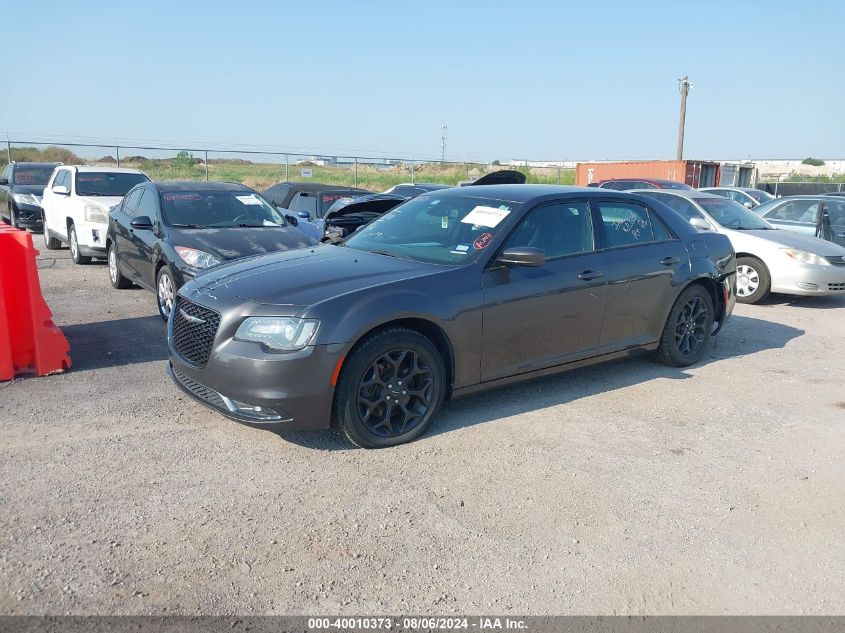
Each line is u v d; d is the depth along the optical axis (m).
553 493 3.82
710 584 3.07
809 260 9.14
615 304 5.46
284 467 4.03
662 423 4.89
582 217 5.43
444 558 3.19
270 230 7.81
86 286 9.58
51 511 3.48
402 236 5.28
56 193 12.21
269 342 4.02
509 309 4.75
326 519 3.48
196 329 4.37
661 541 3.39
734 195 19.23
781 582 3.10
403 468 4.06
